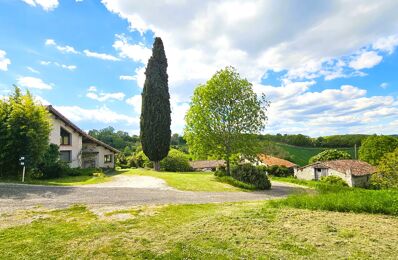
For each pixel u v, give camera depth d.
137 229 7.87
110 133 89.75
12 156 19.91
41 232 7.59
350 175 38.34
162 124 33.34
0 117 19.62
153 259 5.83
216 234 7.32
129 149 71.06
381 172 30.88
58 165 24.36
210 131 27.70
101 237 7.17
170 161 39.47
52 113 28.73
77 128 33.16
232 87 27.75
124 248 6.41
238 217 8.99
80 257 5.94
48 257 5.95
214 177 25.75
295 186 25.30
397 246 6.42
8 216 9.41
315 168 43.66
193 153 29.28
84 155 36.66
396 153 30.06
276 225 8.08
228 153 27.66
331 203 10.22
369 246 6.42
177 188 18.05
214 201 13.63
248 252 6.11
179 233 7.48
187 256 5.92
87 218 9.20
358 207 9.80
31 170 21.09
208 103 27.75
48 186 16.58
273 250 6.21
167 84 34.50
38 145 20.73
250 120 27.81
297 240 6.84
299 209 10.35
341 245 6.49
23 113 20.12
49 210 10.35
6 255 6.03
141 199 13.09
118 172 32.25
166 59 34.69
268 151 54.44
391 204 9.70
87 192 14.73
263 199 15.49
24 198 12.62
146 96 33.53
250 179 22.31
